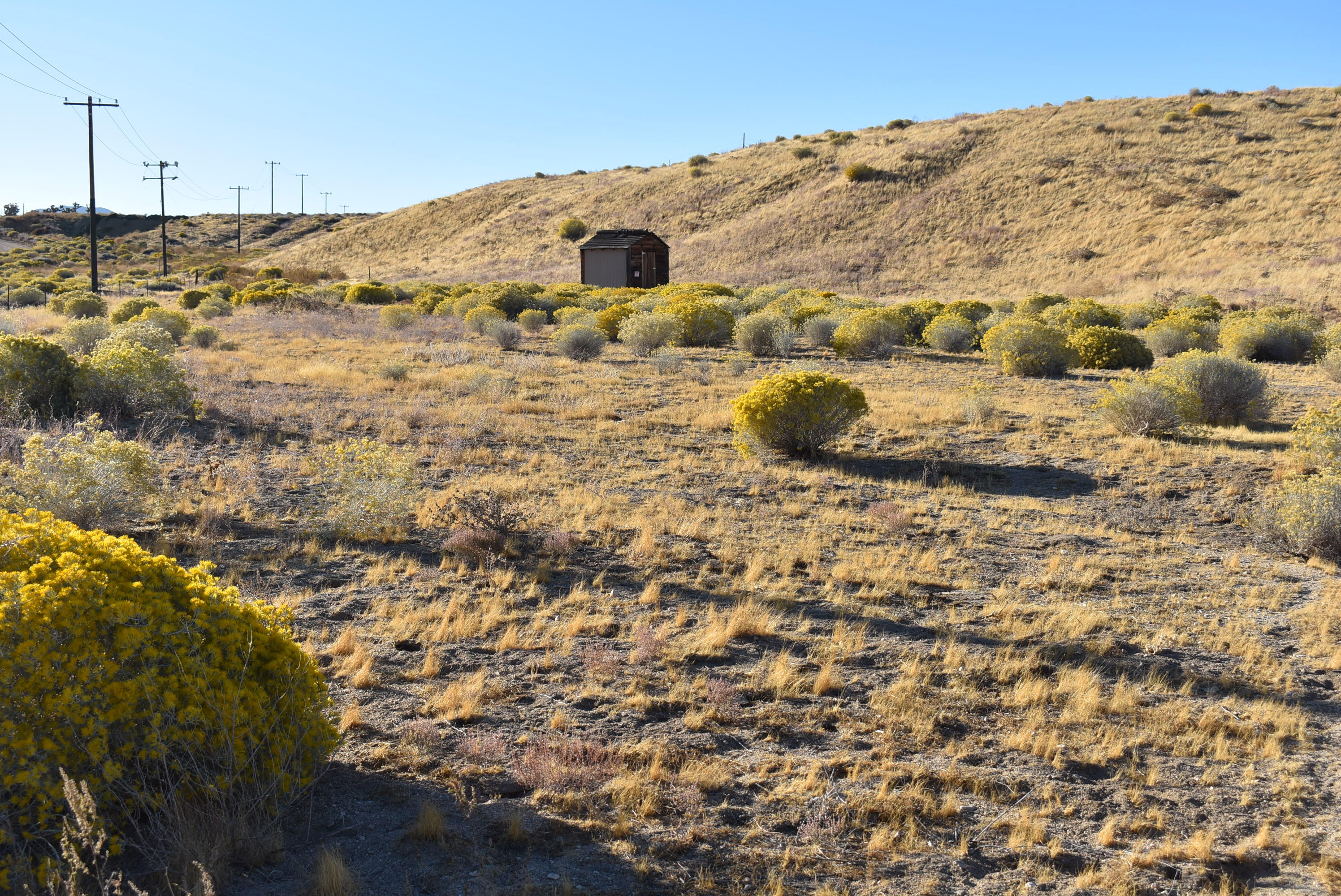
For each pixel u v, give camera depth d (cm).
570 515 961
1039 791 459
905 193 6850
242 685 376
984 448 1460
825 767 473
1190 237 5122
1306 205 5134
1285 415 1753
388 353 2395
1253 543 1012
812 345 2870
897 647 649
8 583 343
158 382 1284
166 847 351
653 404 1753
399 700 531
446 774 448
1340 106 6638
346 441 1279
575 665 594
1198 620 742
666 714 529
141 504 828
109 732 346
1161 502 1184
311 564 768
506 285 4203
